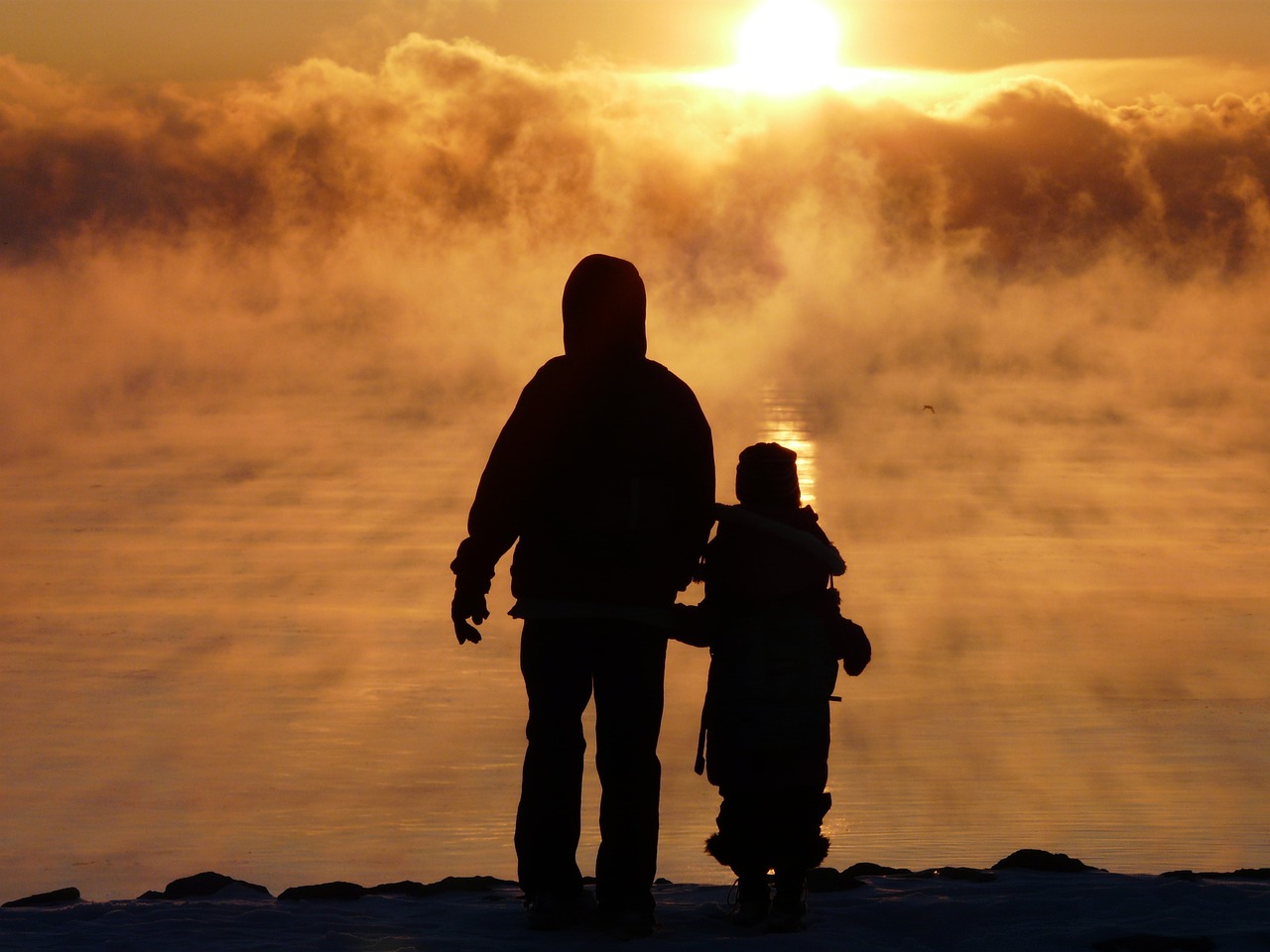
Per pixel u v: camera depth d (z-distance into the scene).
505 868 23.80
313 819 27.59
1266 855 23.14
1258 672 43.75
